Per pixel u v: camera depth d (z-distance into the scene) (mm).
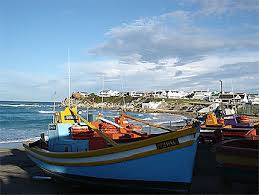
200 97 157250
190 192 8977
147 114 98250
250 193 8906
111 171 8391
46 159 10352
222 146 9383
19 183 10766
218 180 10461
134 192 8539
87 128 10773
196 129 7648
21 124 52469
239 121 24672
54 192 9648
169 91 168500
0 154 18312
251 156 8781
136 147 8039
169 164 7852
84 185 9227
